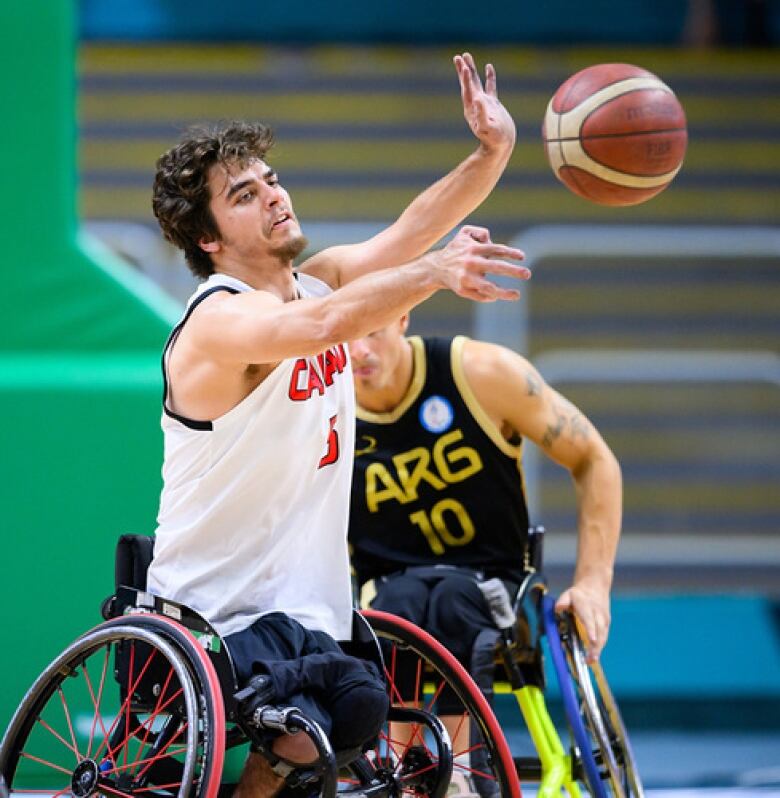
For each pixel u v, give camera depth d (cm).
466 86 1168
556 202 2903
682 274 2888
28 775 1548
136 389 1590
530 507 2433
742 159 2952
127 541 1160
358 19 2955
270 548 1104
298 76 2941
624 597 2562
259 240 1123
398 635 1198
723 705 2305
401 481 1432
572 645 1337
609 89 1251
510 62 2955
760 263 2895
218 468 1088
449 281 964
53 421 1584
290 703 1038
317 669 1055
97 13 2914
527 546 1478
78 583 1576
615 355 2727
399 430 1428
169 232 1148
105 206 2886
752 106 2969
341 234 2536
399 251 1201
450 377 1421
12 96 1662
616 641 2403
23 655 1567
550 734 1355
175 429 1106
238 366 1062
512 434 1455
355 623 1148
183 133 1159
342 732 1060
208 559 1103
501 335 2500
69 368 1616
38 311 1656
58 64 1667
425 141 2931
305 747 1045
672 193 2927
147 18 2923
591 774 1265
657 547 2625
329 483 1129
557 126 1265
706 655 2388
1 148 1661
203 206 1125
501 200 2900
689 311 2884
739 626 2466
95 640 1068
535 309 2883
